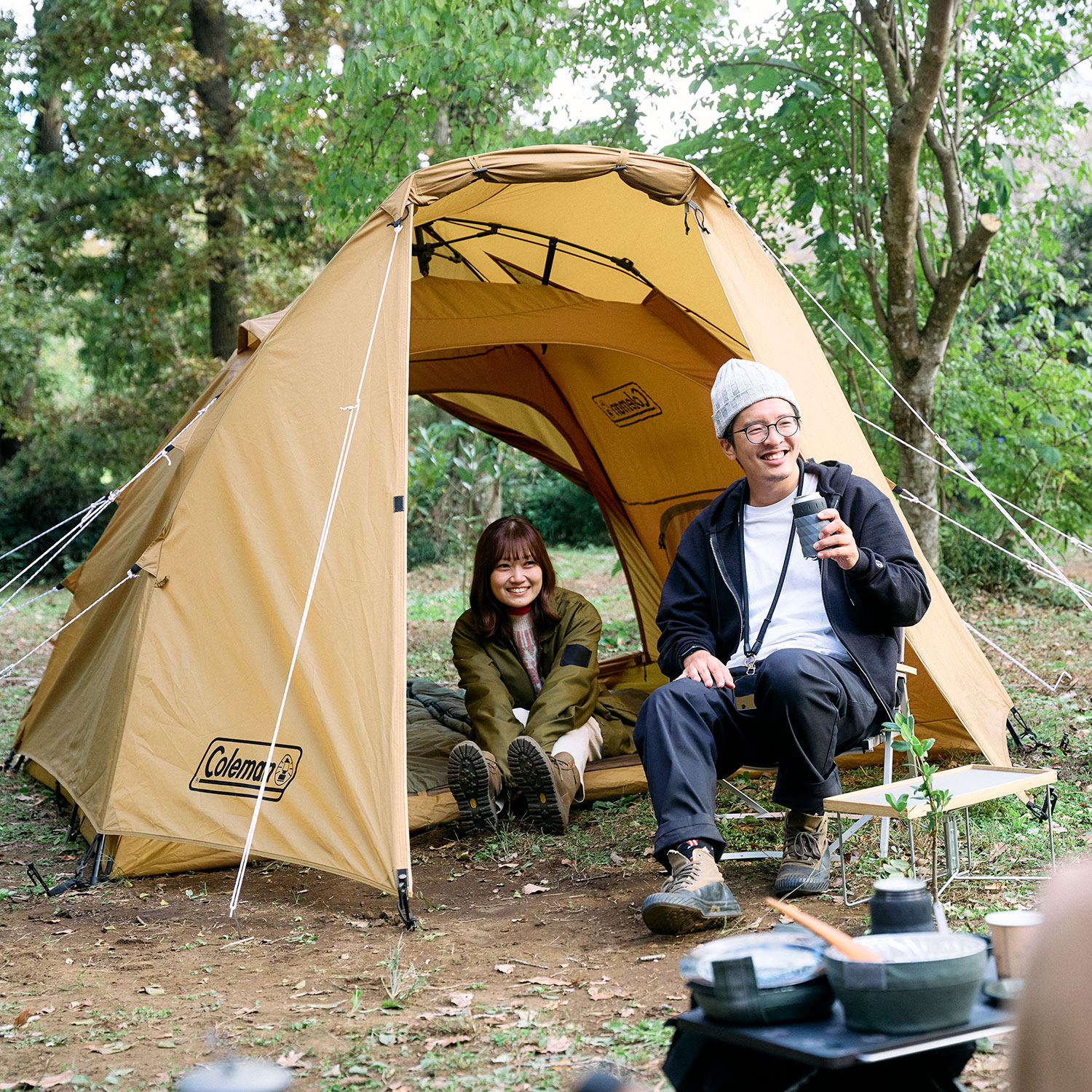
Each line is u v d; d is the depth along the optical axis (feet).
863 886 11.12
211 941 11.14
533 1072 7.38
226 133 59.00
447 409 23.88
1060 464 33.96
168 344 61.67
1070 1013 2.32
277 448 13.26
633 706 19.53
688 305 17.63
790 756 10.85
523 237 17.60
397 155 34.22
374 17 32.30
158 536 13.97
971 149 28.32
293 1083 7.50
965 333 35.47
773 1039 4.92
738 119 30.07
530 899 12.11
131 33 57.67
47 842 15.83
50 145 67.10
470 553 49.57
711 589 12.05
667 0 30.66
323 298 13.57
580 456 22.61
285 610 12.66
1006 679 23.41
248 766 12.64
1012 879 10.56
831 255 29.45
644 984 9.01
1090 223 44.45
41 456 67.87
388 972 9.84
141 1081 7.72
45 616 48.29
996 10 28.30
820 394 14.40
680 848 10.13
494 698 15.66
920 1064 4.99
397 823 11.21
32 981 10.15
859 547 11.60
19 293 60.03
